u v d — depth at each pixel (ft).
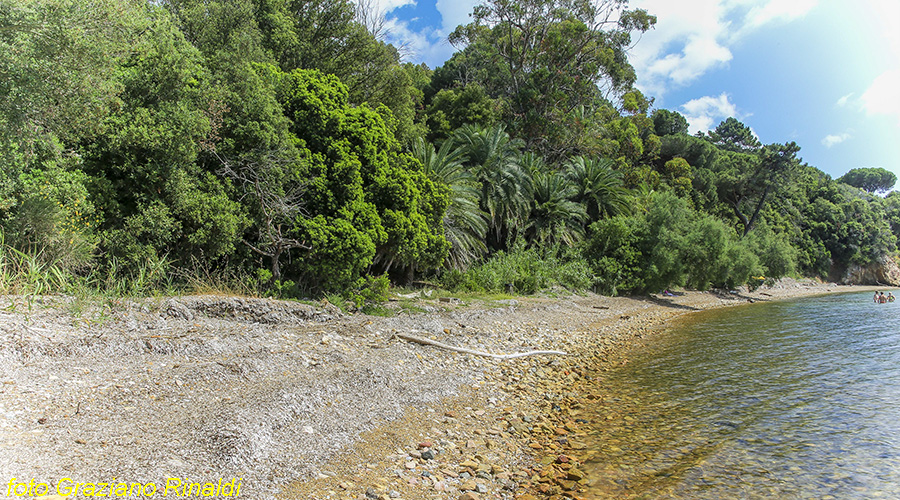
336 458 19.80
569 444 24.61
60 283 33.86
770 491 19.63
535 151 147.64
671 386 35.73
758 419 28.32
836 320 78.84
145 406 20.24
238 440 18.12
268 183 49.85
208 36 60.64
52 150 35.99
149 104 44.19
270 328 36.45
